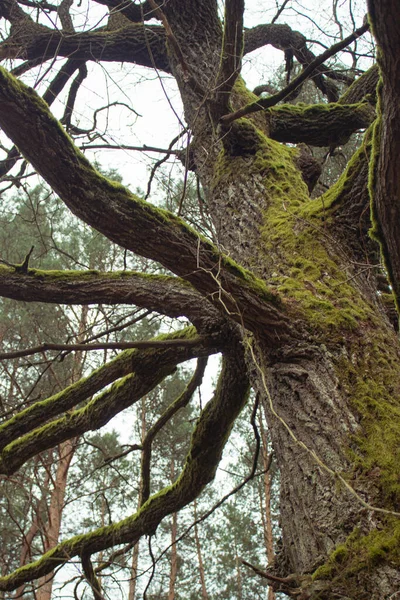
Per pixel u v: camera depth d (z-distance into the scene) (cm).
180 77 416
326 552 191
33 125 204
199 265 232
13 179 429
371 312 262
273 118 418
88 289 271
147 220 227
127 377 355
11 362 643
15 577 409
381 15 151
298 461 220
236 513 1288
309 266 278
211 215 360
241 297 238
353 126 422
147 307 285
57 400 342
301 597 177
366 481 197
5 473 359
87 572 415
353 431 213
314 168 370
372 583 174
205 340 295
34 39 442
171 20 436
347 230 296
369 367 233
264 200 333
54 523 673
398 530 182
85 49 450
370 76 434
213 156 381
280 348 248
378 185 201
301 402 232
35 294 263
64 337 691
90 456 889
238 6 273
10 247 689
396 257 216
